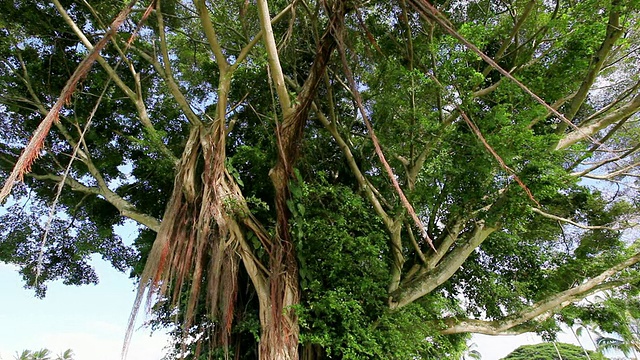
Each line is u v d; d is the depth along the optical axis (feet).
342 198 32.99
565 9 32.30
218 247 25.89
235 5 40.01
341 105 43.65
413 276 37.50
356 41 32.96
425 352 34.78
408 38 33.71
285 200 29.99
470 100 30.04
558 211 40.06
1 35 37.01
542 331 39.19
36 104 38.06
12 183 6.97
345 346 30.76
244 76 39.52
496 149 28.63
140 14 37.93
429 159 33.76
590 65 32.42
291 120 27.02
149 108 43.60
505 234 36.99
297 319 28.78
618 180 41.29
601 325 38.96
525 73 32.04
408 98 33.96
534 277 40.24
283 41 26.89
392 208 36.45
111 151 43.14
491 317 39.99
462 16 38.34
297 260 30.60
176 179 26.45
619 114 32.81
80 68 8.21
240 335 34.91
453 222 37.96
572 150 30.25
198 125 28.66
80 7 37.27
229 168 28.71
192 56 42.60
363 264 32.73
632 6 28.58
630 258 35.37
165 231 24.26
